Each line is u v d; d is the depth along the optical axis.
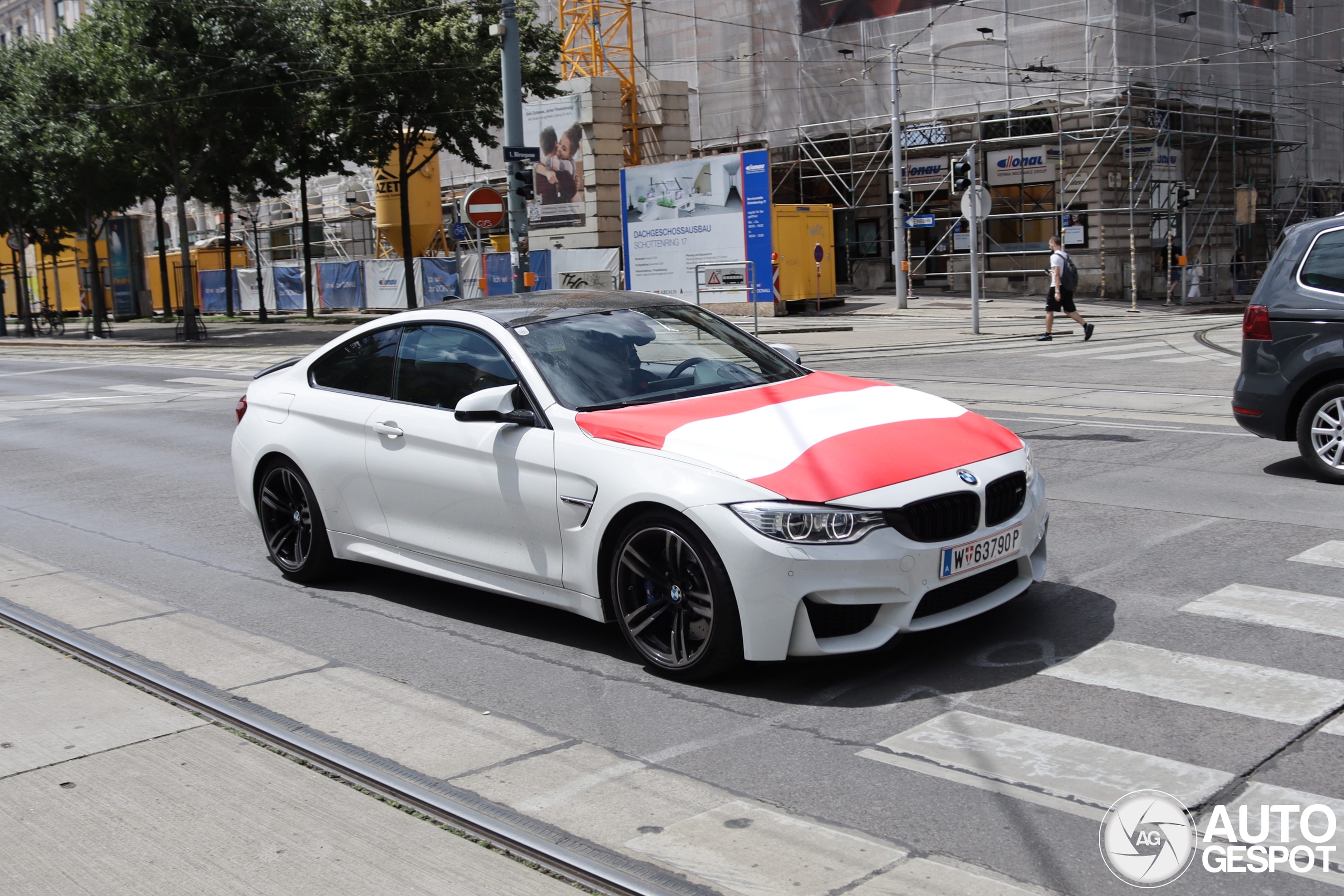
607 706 4.56
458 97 32.94
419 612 5.97
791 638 4.43
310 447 6.27
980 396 13.05
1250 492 7.63
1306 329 7.85
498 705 4.62
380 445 5.90
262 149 36.09
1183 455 9.02
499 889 3.18
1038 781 3.71
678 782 3.84
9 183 36.84
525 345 5.49
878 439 4.78
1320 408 7.83
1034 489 5.02
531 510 5.18
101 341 34.78
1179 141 31.73
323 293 42.84
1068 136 30.48
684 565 4.67
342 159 38.62
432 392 5.79
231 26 30.52
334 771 4.01
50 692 4.90
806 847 3.35
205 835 3.55
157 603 6.34
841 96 34.72
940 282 35.22
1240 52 32.78
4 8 67.44
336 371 6.36
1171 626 5.09
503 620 5.77
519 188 20.03
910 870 3.19
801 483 4.47
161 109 30.53
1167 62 30.62
